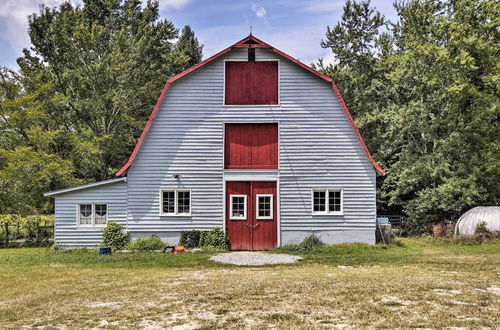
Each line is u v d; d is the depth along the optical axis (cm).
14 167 2564
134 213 2014
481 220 2253
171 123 2036
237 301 973
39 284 1244
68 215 2028
